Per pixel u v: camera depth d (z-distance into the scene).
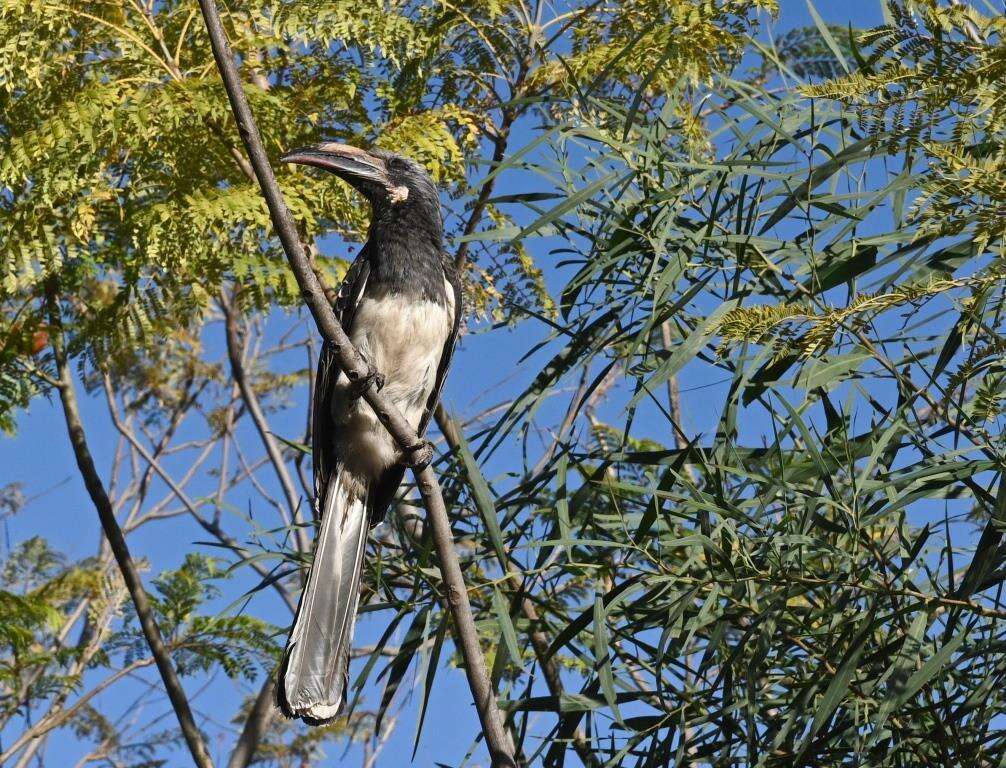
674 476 6.01
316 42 10.64
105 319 10.31
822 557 6.12
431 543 6.49
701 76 9.04
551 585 6.88
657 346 7.66
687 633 5.99
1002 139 5.36
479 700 5.79
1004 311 5.62
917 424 5.96
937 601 5.44
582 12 9.86
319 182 9.69
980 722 5.63
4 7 8.98
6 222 9.27
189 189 9.41
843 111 6.23
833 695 5.26
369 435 7.65
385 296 7.84
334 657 6.42
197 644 11.18
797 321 5.38
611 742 6.27
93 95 9.01
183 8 10.05
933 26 4.98
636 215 6.68
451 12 9.96
